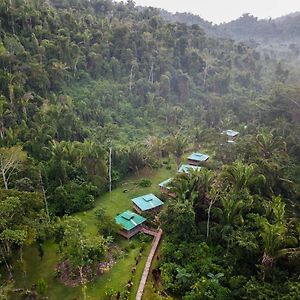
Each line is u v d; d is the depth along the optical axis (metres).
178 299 24.59
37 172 36.06
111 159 46.59
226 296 23.14
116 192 43.19
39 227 26.52
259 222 26.33
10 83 48.12
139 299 24.20
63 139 48.53
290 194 34.38
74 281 26.53
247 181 31.20
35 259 29.06
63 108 51.22
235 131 63.91
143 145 54.31
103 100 66.81
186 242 28.67
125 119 66.94
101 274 27.30
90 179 41.66
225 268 25.78
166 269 26.31
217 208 29.19
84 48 72.06
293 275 23.41
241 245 24.62
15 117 45.94
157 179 47.47
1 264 27.16
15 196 26.11
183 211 28.56
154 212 36.22
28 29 63.75
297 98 55.69
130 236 32.38
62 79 62.53
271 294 21.84
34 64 54.41
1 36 57.47
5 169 33.69
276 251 23.25
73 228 26.11
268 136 40.19
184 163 52.25
